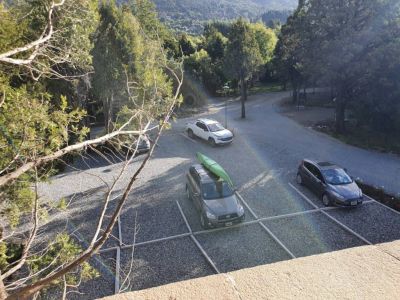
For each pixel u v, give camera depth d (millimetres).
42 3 8742
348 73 22859
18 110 4258
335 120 28203
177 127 28797
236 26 29922
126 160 3410
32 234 3520
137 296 1841
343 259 2086
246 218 13211
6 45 8070
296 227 12492
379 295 1822
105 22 19141
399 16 21891
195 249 11383
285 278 1938
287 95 47625
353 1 22891
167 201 14797
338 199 13344
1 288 2400
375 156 20281
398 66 20984
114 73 18281
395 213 13156
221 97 48125
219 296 1817
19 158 3824
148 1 25766
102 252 11219
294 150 21812
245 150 22078
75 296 9289
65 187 16375
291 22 35812
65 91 17031
